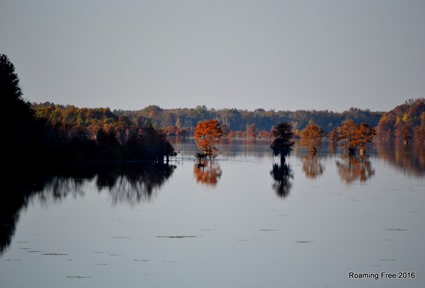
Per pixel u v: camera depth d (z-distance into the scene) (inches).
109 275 1973.4
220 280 1941.4
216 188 4318.4
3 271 2005.4
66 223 2802.7
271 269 2075.5
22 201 3464.6
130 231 2645.2
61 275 1963.6
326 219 3006.9
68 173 5142.7
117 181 4643.2
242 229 2719.0
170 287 1865.2
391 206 3469.5
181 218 2974.9
